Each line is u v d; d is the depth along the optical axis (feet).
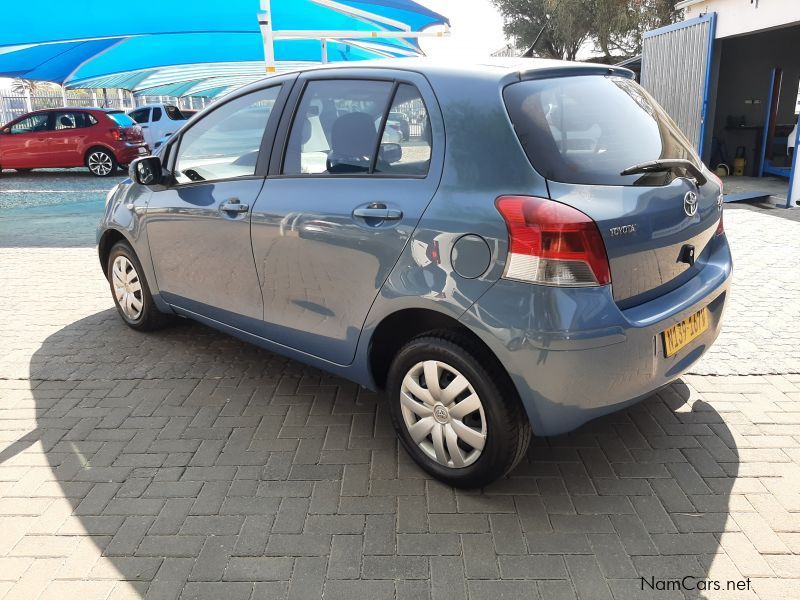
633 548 8.20
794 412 11.29
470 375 8.69
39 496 9.47
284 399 12.34
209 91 103.91
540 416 8.25
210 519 8.90
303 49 57.00
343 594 7.55
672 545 8.24
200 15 41.91
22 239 27.35
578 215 7.77
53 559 8.20
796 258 21.15
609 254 8.01
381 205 9.27
